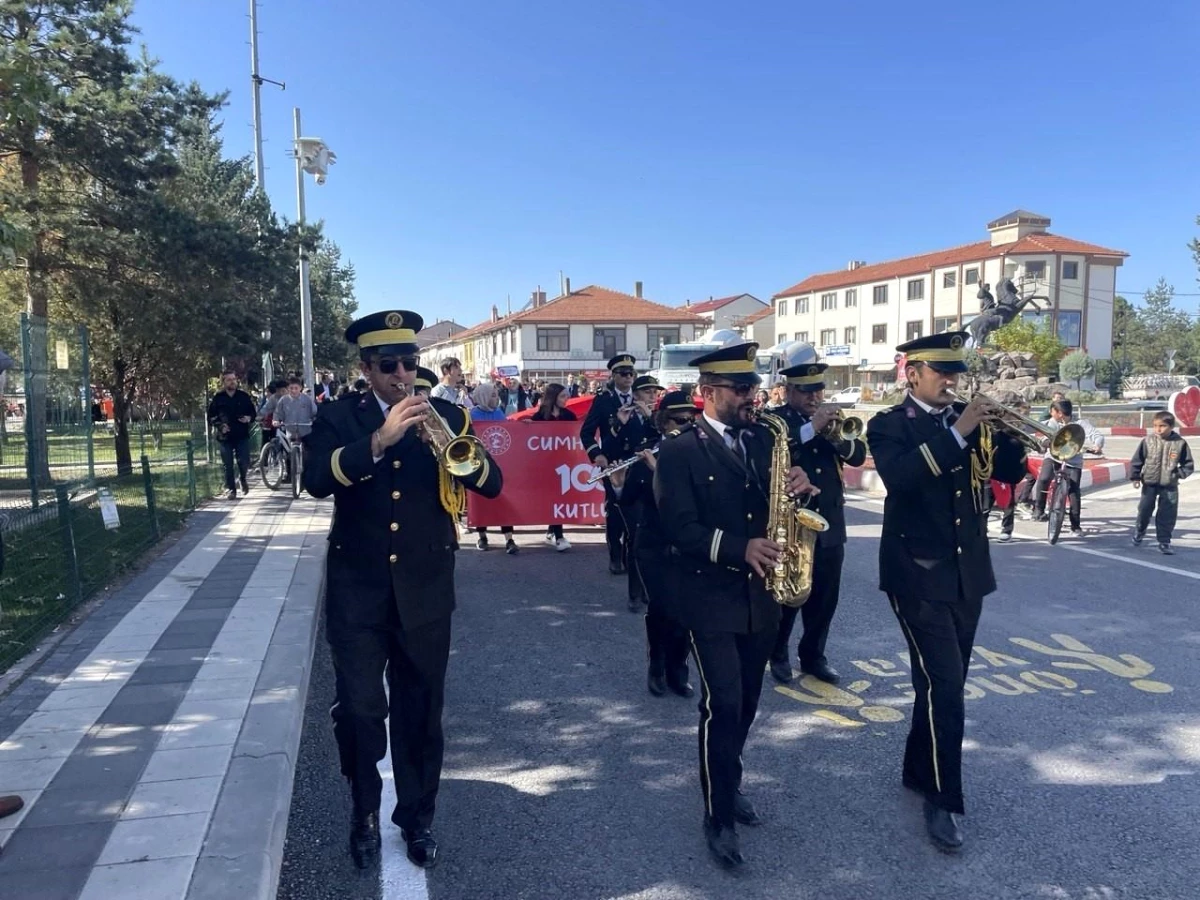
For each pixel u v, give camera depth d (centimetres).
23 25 1288
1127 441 2238
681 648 532
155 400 1991
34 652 562
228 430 1327
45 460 1008
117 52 1362
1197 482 1491
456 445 327
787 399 577
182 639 590
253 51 1981
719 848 349
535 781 430
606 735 485
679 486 357
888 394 4312
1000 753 450
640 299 6788
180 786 380
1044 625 675
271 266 1528
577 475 952
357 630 338
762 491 365
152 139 1400
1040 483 1169
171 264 1413
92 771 394
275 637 595
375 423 346
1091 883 337
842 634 659
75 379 1115
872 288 6575
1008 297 3228
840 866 351
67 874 313
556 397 972
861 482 1557
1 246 591
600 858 359
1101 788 412
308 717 510
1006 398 400
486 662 607
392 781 427
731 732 348
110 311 1557
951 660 370
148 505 932
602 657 617
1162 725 484
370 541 337
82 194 1434
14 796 360
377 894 334
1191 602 745
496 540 1040
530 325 6372
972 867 349
